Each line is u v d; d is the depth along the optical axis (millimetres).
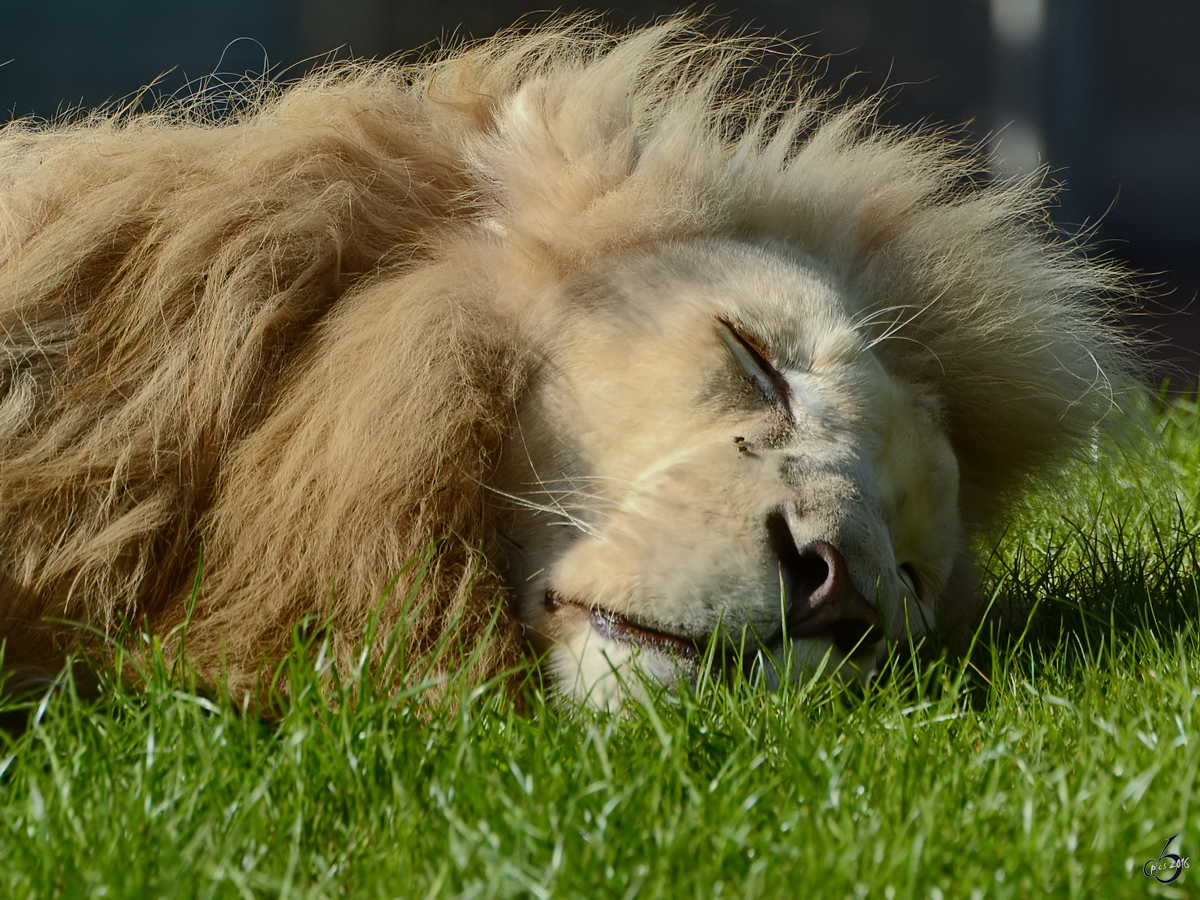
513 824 7551
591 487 11312
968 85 49906
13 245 11930
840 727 9539
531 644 11242
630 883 7137
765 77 15336
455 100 13445
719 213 12703
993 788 8047
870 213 14234
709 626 10508
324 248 11992
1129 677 10742
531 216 12508
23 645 10789
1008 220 15266
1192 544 15250
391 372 11266
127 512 11039
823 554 10648
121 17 46000
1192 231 60500
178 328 11492
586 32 14797
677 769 8242
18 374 11273
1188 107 65750
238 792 8180
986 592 14555
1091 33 40281
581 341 11719
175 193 11992
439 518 11195
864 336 12688
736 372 11461
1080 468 15578
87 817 7898
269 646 10906
